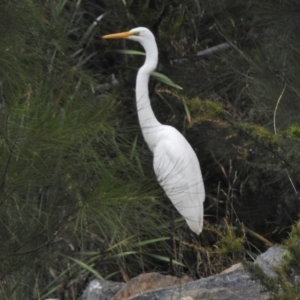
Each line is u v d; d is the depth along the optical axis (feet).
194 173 33.55
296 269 17.65
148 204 22.25
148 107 34.86
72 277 32.37
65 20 32.86
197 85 37.91
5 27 25.64
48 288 29.71
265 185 36.29
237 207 36.91
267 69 32.01
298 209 35.22
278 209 36.35
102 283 27.66
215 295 23.85
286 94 30.09
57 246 23.94
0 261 21.68
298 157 24.04
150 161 35.45
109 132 22.94
